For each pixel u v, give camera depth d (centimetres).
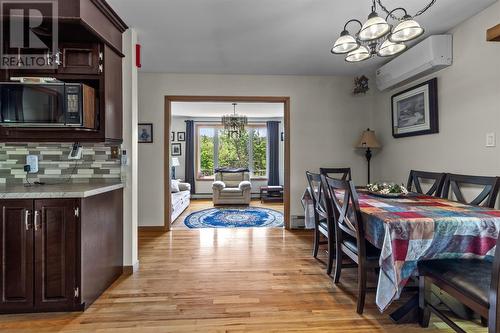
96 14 214
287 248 338
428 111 300
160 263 289
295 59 357
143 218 418
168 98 416
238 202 680
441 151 287
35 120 205
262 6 231
